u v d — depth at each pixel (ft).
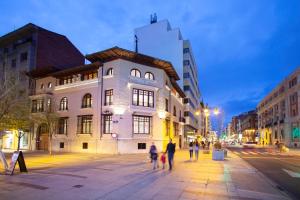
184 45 194.59
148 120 105.60
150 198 27.43
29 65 131.23
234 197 28.50
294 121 186.80
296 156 94.99
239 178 41.06
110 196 28.17
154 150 51.52
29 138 124.77
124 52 99.45
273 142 250.57
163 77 112.47
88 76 110.32
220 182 37.17
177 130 143.23
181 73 187.73
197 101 266.77
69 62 151.43
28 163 60.95
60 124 115.65
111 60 102.78
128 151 96.73
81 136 105.81
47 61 138.31
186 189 32.01
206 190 31.68
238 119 560.61
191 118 198.80
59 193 29.45
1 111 74.74
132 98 100.94
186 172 46.50
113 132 96.48
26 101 97.55
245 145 219.20
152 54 193.67
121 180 37.73
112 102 99.45
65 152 104.73
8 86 90.38
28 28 134.72
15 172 44.98
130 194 29.14
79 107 108.88
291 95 194.29
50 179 38.27
